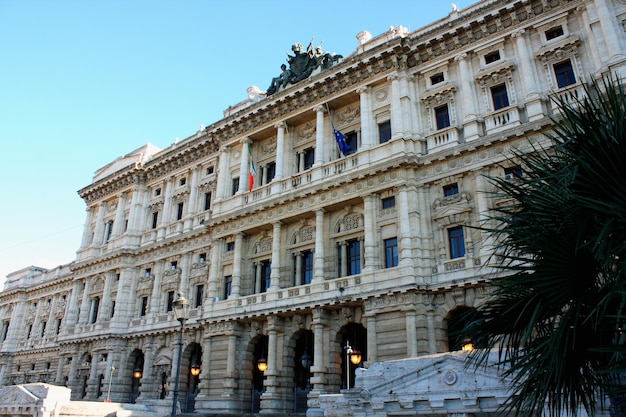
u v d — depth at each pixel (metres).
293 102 48.12
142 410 37.50
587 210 11.48
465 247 35.19
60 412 32.53
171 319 53.03
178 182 61.38
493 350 17.61
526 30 37.94
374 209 39.38
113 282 62.38
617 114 11.73
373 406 19.20
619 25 33.25
